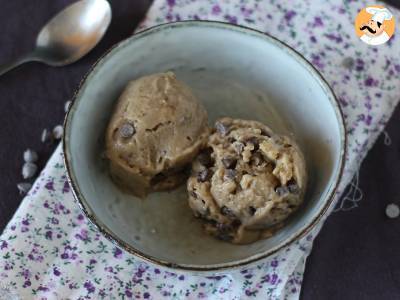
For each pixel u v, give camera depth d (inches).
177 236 14.1
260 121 15.1
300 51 16.1
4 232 14.2
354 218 15.0
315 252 14.7
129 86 14.1
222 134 13.6
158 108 13.6
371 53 16.1
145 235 14.1
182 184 14.4
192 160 13.9
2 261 14.0
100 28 16.2
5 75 15.9
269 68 14.7
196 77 15.3
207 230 14.0
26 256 14.1
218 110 15.2
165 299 14.1
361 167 15.4
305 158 14.5
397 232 15.0
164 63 14.8
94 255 14.2
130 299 14.0
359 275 14.6
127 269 14.2
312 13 16.3
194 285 14.2
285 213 13.4
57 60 16.1
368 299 14.5
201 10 16.3
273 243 13.4
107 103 14.1
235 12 16.3
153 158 13.7
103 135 14.2
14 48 16.2
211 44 14.6
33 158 15.1
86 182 13.4
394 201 15.2
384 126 15.7
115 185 14.4
